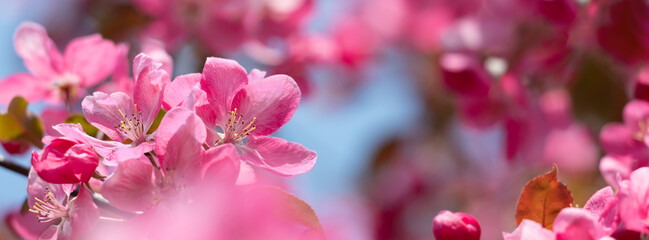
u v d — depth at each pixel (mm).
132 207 667
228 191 667
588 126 914
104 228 676
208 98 688
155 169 670
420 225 1194
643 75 771
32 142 752
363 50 1147
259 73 704
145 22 1006
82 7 1050
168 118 666
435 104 1170
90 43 777
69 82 777
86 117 687
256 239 665
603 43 870
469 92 911
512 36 917
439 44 1112
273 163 689
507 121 929
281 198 673
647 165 743
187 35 994
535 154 927
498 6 927
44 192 692
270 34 1025
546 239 661
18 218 763
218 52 999
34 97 776
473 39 920
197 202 665
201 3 995
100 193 681
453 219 677
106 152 674
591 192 974
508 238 664
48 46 777
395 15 1160
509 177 1175
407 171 1209
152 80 685
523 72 916
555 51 902
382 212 1198
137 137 685
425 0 1141
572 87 909
